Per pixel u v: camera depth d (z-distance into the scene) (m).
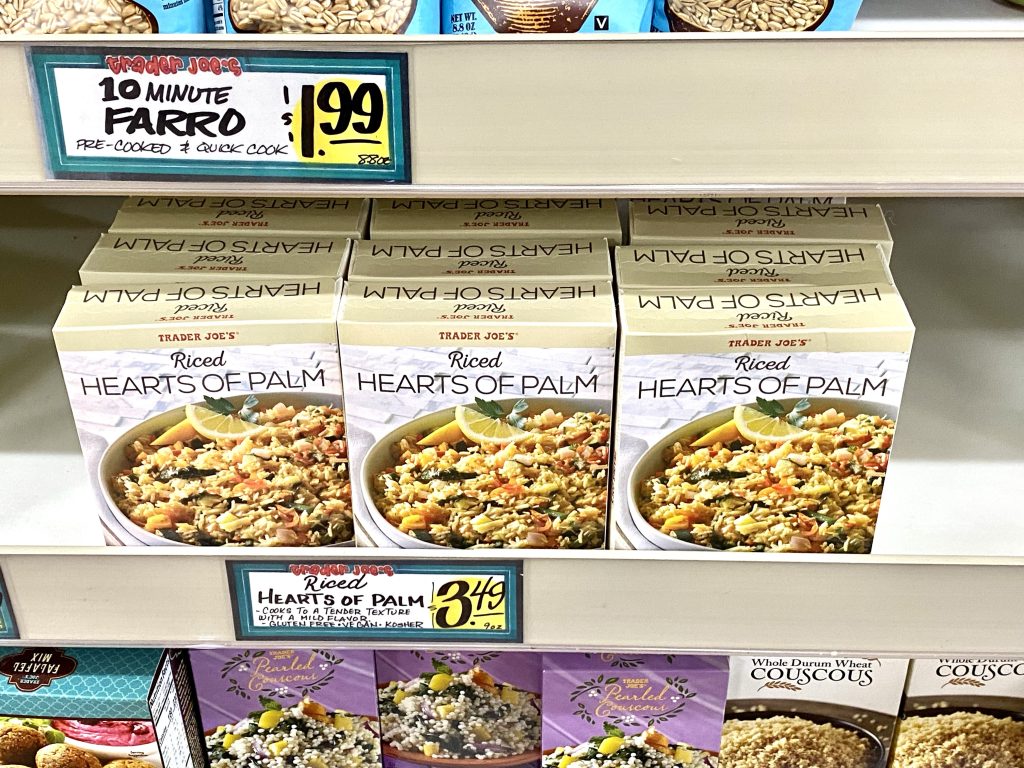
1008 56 0.73
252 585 1.00
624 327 0.86
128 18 0.81
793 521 0.95
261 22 0.82
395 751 1.33
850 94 0.75
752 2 0.83
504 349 0.87
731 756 1.29
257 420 0.93
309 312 0.89
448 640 1.03
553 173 0.79
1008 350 1.25
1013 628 0.98
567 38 0.74
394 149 0.79
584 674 1.16
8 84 0.77
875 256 0.97
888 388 0.88
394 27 0.82
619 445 0.92
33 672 1.13
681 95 0.75
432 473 0.94
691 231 1.02
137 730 1.13
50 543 0.98
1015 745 1.25
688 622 1.00
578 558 0.96
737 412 0.90
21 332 1.26
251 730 1.27
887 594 0.97
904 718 1.25
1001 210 1.52
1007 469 1.07
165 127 0.79
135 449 0.94
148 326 0.87
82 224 1.45
